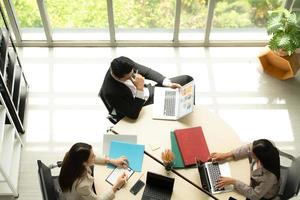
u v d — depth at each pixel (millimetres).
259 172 3035
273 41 4562
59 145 4277
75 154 2777
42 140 4316
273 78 4969
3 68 3861
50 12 4930
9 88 4074
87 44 5254
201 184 3049
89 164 2871
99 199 2881
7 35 4109
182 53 5242
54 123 4473
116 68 3439
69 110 4598
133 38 5270
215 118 3533
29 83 4859
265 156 2879
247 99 4754
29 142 4297
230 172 3127
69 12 4953
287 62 4707
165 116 3529
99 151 4203
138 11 4938
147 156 3236
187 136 3314
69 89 4812
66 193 2893
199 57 5207
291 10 4965
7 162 3629
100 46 5258
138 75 3783
